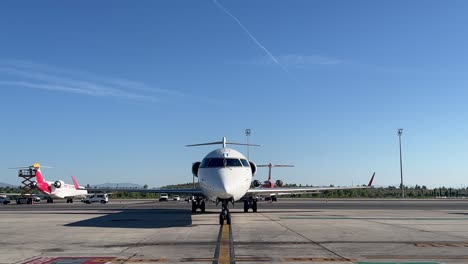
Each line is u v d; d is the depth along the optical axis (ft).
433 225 73.56
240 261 38.45
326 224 75.31
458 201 221.05
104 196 250.98
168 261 38.63
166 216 99.96
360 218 90.38
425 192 461.37
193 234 59.88
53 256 41.70
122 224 77.56
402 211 118.83
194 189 111.04
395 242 50.85
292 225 73.41
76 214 112.27
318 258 39.75
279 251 44.04
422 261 38.22
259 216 97.04
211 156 85.51
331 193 425.69
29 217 100.37
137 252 43.73
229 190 75.36
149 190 114.01
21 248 47.09
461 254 41.98
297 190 112.68
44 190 270.26
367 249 45.24
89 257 40.98
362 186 127.65
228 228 68.44
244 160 88.07
